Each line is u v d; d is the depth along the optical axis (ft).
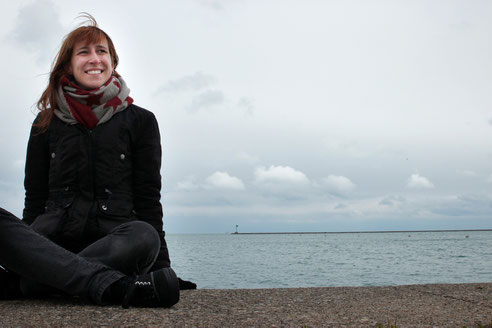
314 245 335.06
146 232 7.98
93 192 8.45
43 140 8.82
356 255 160.15
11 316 6.70
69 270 7.20
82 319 6.52
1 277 8.07
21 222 7.42
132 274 8.13
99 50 8.88
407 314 7.63
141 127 9.07
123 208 8.52
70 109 8.40
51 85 8.73
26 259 7.20
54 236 8.24
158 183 9.12
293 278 71.67
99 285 7.19
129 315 6.82
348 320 7.05
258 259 142.72
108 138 8.57
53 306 7.49
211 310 7.75
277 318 7.15
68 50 8.75
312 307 8.36
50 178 8.55
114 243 7.76
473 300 9.29
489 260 115.65
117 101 8.69
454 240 440.04
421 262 111.04
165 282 7.33
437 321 7.02
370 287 11.75
